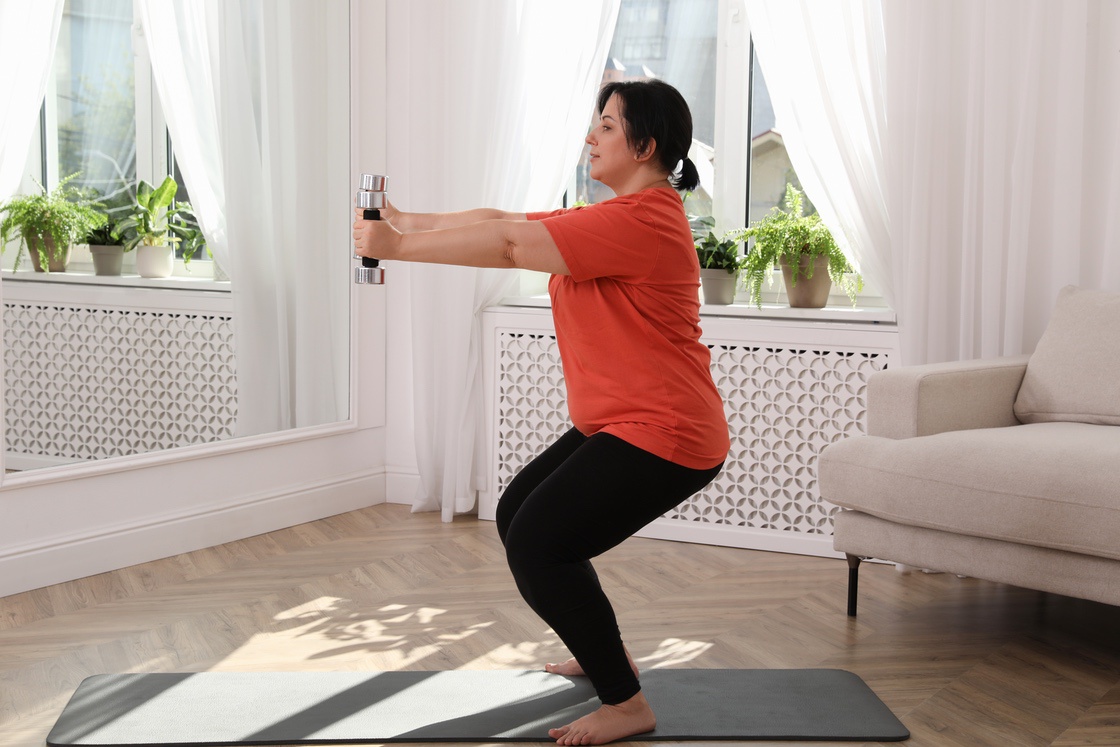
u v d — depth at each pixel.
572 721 2.17
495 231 1.92
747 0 3.50
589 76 3.70
